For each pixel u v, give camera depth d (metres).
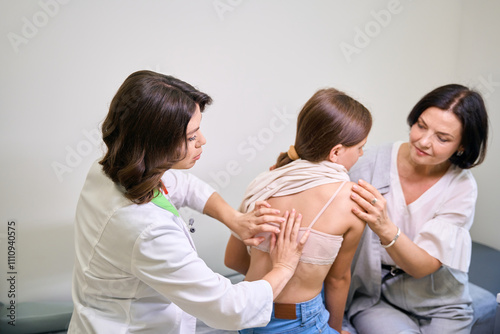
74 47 1.42
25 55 1.37
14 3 1.32
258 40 1.71
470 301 1.37
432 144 1.16
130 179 0.77
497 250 2.05
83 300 0.93
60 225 1.56
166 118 0.74
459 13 2.12
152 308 0.88
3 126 1.40
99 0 1.41
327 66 1.90
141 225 0.77
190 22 1.56
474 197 1.28
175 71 1.59
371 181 1.38
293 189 1.05
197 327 1.45
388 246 1.16
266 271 1.07
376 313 1.37
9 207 1.47
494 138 1.99
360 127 1.02
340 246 1.04
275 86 1.80
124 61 1.50
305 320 1.05
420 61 2.11
